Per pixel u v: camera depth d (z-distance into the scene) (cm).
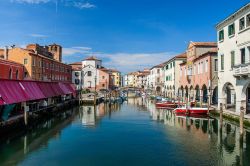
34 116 3012
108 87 9162
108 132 2641
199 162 1673
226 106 3127
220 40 3216
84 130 2756
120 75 15475
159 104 5000
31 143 2192
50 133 2602
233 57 2877
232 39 2883
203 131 2578
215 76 3700
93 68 9006
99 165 1672
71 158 1802
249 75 2442
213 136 2338
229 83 3044
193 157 1772
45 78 5744
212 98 4112
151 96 8050
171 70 6312
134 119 3531
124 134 2530
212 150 1914
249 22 2542
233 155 1794
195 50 4656
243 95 2631
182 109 3744
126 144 2152
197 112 3638
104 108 5159
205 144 2078
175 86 5931
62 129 2817
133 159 1767
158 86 8381
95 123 3212
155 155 1839
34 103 3272
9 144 2150
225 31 3073
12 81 2831
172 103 4922
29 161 1741
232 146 1998
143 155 1847
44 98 3562
